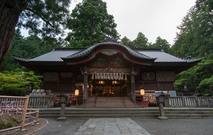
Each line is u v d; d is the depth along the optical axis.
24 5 6.29
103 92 18.80
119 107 11.66
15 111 5.86
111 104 12.08
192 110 9.85
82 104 12.88
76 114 9.48
